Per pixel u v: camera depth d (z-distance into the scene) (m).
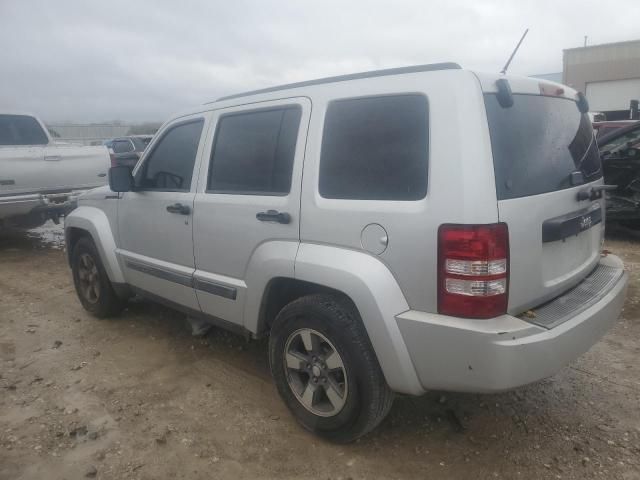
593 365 3.93
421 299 2.55
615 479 2.74
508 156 2.54
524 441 3.08
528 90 2.85
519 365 2.41
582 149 3.24
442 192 2.45
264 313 3.36
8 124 8.28
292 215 3.04
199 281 3.72
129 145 15.58
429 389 2.66
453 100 2.49
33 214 7.68
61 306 5.50
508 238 2.45
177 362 4.14
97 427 3.27
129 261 4.43
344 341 2.83
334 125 2.94
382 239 2.64
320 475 2.83
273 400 3.56
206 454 3.01
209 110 3.78
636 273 6.01
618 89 32.28
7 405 3.54
